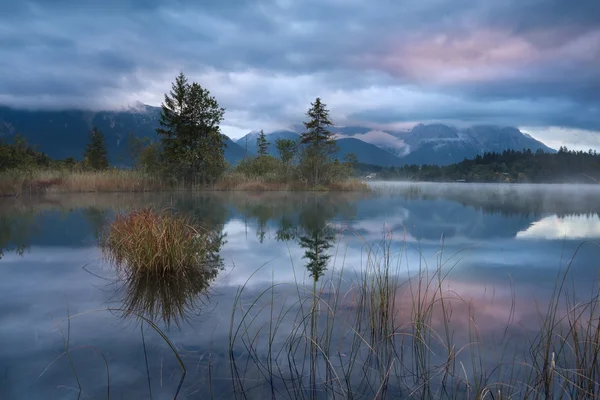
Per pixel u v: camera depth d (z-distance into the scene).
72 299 4.57
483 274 5.71
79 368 2.87
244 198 21.66
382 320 3.83
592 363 2.84
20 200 18.47
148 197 21.08
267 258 6.81
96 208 14.80
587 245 8.17
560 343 3.30
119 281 5.36
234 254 7.14
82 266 6.23
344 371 2.85
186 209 15.20
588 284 5.15
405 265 6.30
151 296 4.68
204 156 28.59
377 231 10.01
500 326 3.69
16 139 24.27
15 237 8.85
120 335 3.50
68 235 9.09
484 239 8.91
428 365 2.96
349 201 20.48
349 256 6.99
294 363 2.98
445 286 5.07
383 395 2.54
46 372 2.81
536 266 6.20
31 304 4.38
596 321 3.74
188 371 2.84
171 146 28.42
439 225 11.28
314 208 16.17
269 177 32.09
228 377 2.76
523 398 2.49
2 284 5.21
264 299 4.54
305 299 4.53
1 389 2.55
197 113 28.42
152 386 2.61
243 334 3.52
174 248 5.86
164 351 3.17
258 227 10.60
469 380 2.73
